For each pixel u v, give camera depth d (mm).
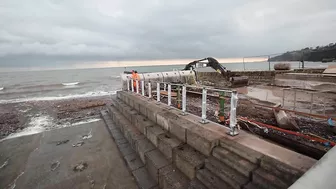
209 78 17250
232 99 3631
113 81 45219
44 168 5758
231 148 3311
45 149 7211
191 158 3666
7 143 8008
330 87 7359
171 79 14055
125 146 6656
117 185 4703
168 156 4457
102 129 9305
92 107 15312
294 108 5770
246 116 5875
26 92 26438
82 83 39875
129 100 9047
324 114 5305
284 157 2730
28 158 6504
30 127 10359
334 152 1818
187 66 16016
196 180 3354
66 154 6680
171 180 3648
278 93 8625
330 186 1377
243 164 2918
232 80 12523
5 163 6230
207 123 4562
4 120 11938
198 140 3840
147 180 4504
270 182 2514
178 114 5508
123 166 5562
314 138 3764
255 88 10664
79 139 8125
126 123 7727
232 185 2809
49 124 10844
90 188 4680
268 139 4316
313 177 1517
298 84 9258
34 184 4969
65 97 21938
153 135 5281
